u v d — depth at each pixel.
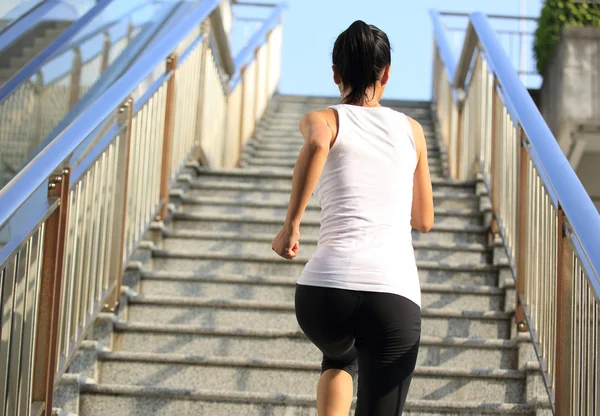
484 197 4.91
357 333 2.09
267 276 4.04
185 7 8.58
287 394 3.11
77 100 6.54
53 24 7.04
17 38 6.44
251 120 8.30
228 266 4.29
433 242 4.58
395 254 2.08
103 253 3.41
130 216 3.88
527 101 3.67
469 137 5.72
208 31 5.72
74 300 3.05
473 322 3.75
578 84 6.64
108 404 3.13
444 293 3.97
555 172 2.86
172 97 4.62
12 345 2.36
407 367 2.07
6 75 6.38
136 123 3.93
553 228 2.99
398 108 9.84
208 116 5.93
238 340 3.59
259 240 4.50
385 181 2.14
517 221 3.60
